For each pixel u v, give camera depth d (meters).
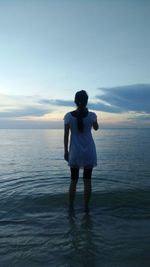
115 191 5.70
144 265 2.81
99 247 3.23
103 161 10.60
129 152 14.33
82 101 4.46
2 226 3.94
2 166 9.75
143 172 8.02
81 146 4.52
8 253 3.12
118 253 3.08
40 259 2.97
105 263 2.86
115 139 30.33
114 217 4.30
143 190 5.80
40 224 4.01
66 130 4.57
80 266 2.81
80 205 4.93
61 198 5.30
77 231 3.73
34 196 5.42
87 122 4.50
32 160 11.70
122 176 7.37
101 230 3.77
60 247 3.25
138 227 3.87
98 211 4.61
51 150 17.23
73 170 4.64
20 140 32.25
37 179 7.09
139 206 4.85
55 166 9.69
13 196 5.44
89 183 4.62
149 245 3.28
